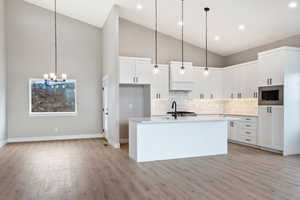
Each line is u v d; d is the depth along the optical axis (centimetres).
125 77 652
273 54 542
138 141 467
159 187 329
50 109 746
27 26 722
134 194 305
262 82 573
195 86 738
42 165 447
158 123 471
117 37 606
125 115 720
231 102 757
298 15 502
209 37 715
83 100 777
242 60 753
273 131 545
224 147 538
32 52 727
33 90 729
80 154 541
